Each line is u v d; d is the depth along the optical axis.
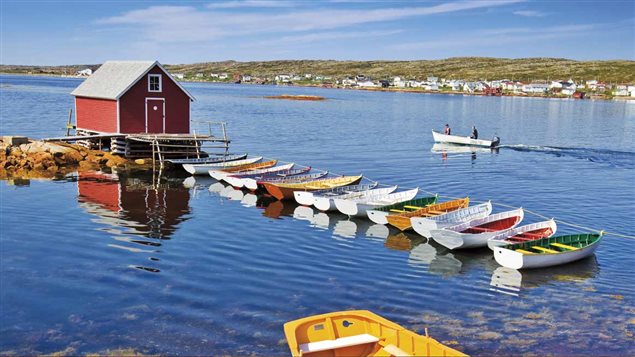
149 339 15.66
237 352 15.08
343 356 13.79
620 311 18.70
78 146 44.06
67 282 19.39
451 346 15.89
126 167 41.47
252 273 20.89
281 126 77.38
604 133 80.00
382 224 28.59
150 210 29.56
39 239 23.84
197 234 25.53
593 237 24.94
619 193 37.38
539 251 23.38
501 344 16.08
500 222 26.86
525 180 41.62
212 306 17.88
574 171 46.31
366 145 59.81
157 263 21.52
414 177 41.91
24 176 36.84
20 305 17.53
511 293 20.05
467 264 23.08
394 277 21.23
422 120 97.06
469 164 48.97
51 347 15.15
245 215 29.42
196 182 37.78
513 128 86.69
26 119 72.88
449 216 27.14
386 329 14.20
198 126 74.50
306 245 24.67
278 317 17.25
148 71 43.84
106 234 24.91
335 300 18.75
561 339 16.53
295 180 36.22
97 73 48.50
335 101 155.88
